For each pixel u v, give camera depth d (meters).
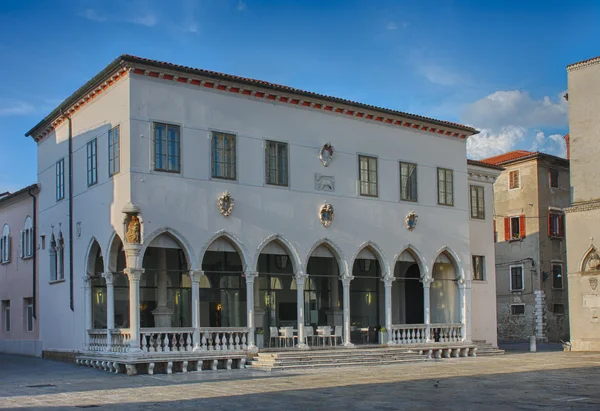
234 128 29.72
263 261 34.75
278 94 30.92
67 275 31.50
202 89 28.95
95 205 29.23
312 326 35.28
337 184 32.75
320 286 36.44
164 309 29.56
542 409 16.84
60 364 29.89
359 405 17.75
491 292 40.19
